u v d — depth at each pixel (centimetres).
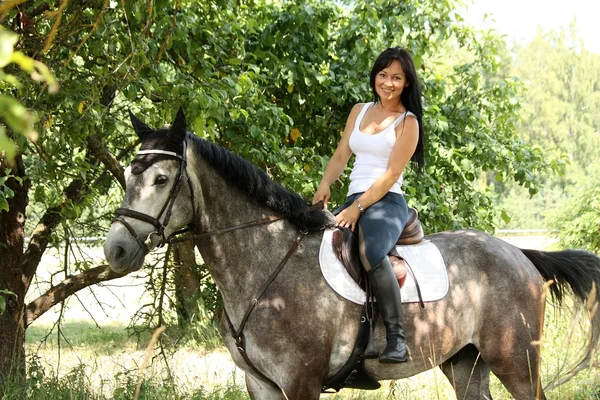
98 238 674
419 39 754
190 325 781
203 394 588
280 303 376
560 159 834
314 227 403
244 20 739
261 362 379
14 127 115
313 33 716
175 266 636
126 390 575
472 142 780
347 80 702
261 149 638
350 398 593
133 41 500
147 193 356
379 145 404
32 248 634
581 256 461
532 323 424
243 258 385
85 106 476
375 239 385
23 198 617
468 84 813
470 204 781
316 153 753
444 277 413
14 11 420
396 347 382
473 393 461
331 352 387
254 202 393
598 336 445
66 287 631
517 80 827
